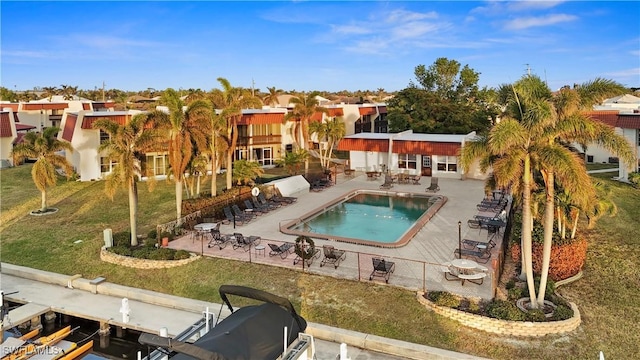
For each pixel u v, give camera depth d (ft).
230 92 109.91
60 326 61.46
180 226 83.41
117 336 58.59
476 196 109.81
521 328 49.34
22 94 389.39
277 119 156.97
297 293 60.08
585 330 50.47
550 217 51.72
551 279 59.72
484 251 67.36
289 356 36.81
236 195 101.35
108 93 464.65
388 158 141.28
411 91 185.16
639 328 51.03
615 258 69.00
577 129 47.14
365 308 55.72
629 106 191.11
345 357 42.78
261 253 72.54
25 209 104.27
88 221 94.58
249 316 39.99
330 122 149.38
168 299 61.41
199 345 35.70
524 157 50.01
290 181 116.98
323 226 89.76
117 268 71.00
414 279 61.46
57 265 73.92
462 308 53.42
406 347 48.75
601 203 64.90
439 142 130.41
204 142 86.38
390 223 91.61
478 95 214.90
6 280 70.54
